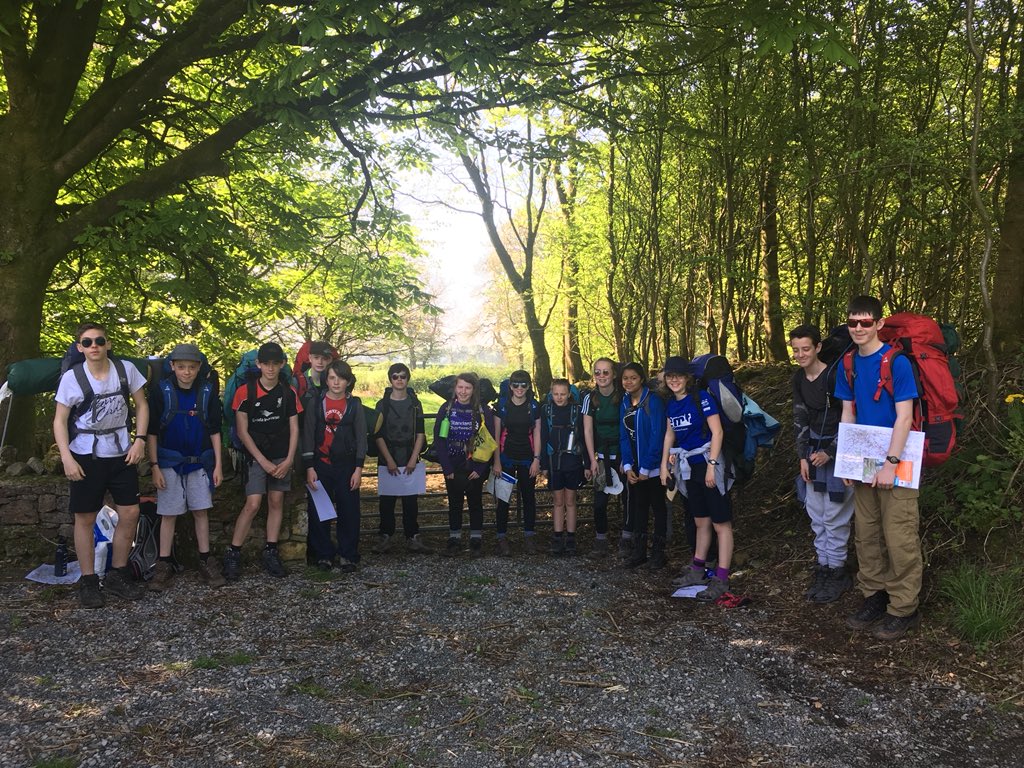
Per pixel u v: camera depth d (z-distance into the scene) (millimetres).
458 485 6188
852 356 4145
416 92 8133
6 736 2955
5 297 6547
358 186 10602
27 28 7414
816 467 4602
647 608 4715
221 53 6922
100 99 7066
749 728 3121
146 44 7465
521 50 7371
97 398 4465
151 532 5188
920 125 6707
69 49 6809
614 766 2822
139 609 4523
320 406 5512
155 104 7875
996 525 4348
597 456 6148
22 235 6672
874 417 4000
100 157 8555
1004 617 3734
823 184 7293
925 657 3709
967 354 6020
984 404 4914
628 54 7695
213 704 3275
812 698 3408
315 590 5000
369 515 7988
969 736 3049
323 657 3857
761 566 5383
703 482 5023
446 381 6258
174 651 3881
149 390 4965
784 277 10812
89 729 3027
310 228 9477
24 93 6695
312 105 6863
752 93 7648
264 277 11500
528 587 5172
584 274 15398
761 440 5113
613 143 10539
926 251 7328
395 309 10031
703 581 5137
